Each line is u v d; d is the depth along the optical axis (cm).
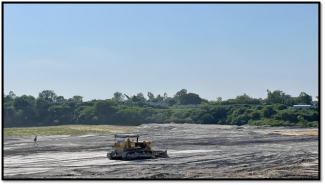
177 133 7450
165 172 2600
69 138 6091
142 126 10362
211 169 2759
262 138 6034
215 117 11444
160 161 3183
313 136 6381
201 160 3272
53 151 3997
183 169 2750
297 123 9712
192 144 4934
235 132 7656
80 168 2791
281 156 3641
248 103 13012
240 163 3112
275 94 13250
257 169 2783
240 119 10706
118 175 2459
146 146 3378
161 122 11556
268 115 10512
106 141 5469
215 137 6303
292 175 2464
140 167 2841
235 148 4434
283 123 9750
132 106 12900
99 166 2891
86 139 5872
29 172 2605
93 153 3806
